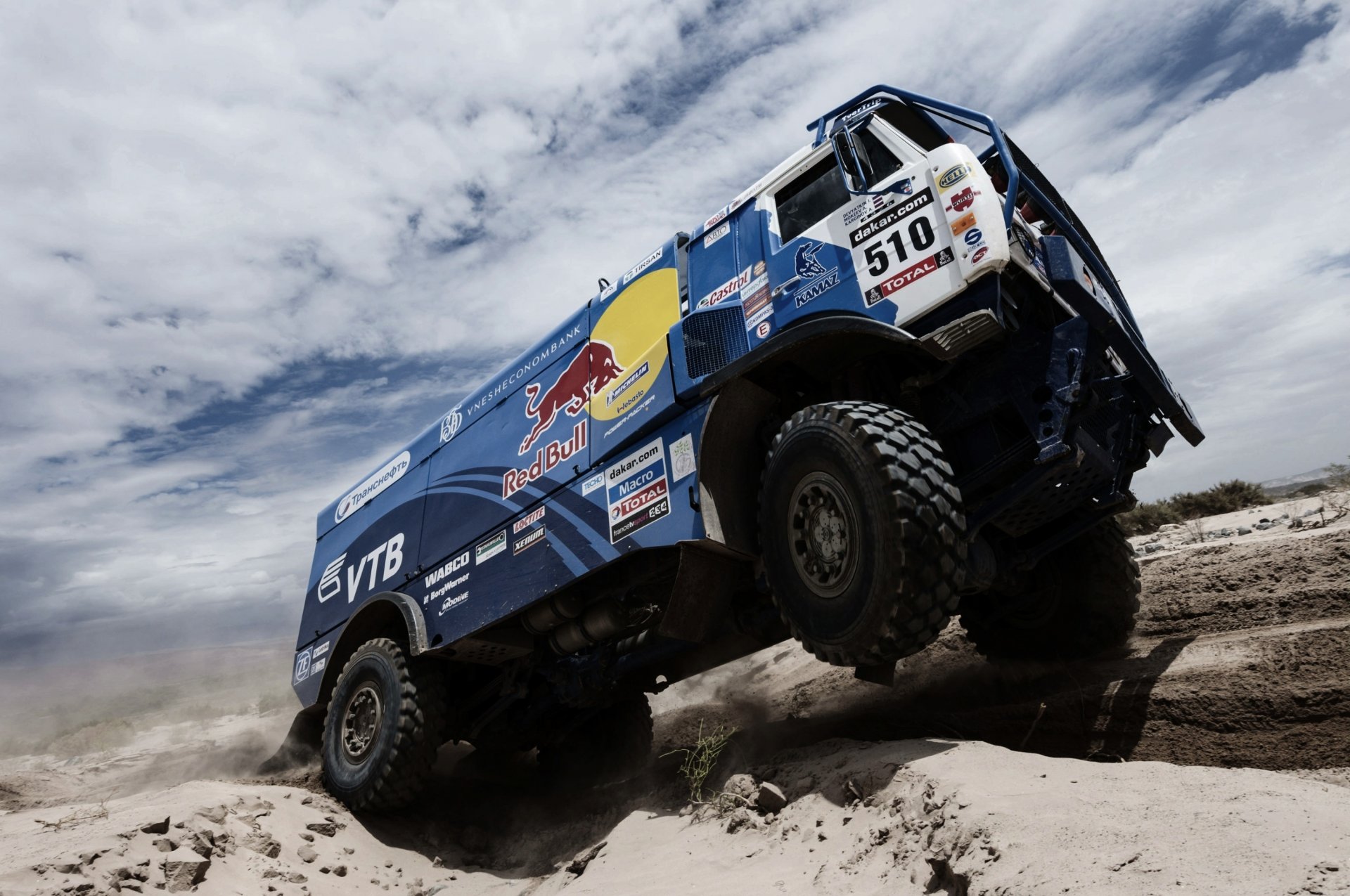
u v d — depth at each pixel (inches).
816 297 184.9
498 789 306.8
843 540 164.1
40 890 152.2
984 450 181.8
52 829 200.7
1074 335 168.9
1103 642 220.5
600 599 234.8
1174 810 100.5
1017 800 115.4
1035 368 174.7
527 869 216.7
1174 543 393.7
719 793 180.5
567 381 245.6
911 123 199.8
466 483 273.3
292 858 206.8
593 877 167.9
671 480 203.6
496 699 279.9
